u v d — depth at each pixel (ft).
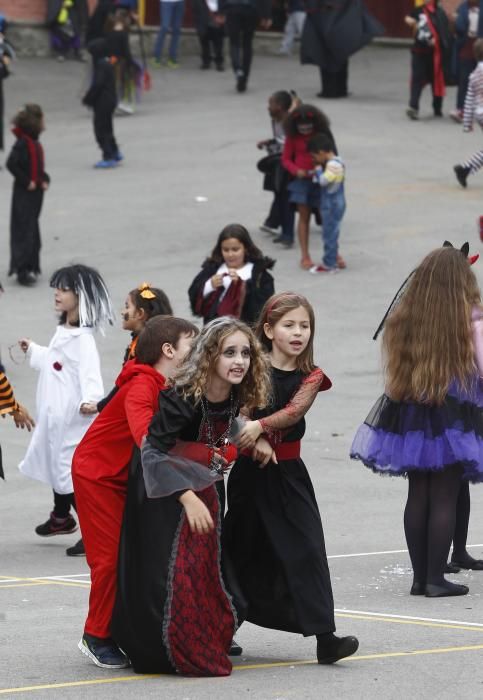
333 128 201.98
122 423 49.55
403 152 188.85
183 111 219.41
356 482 92.48
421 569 63.72
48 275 148.05
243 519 50.11
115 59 192.13
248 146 195.42
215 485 48.01
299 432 50.44
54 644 53.21
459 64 205.46
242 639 55.01
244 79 232.32
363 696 44.34
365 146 191.72
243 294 92.32
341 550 74.23
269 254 150.51
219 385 47.19
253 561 50.31
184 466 46.50
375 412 64.49
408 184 173.27
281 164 150.30
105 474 49.44
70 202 172.24
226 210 165.78
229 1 228.43
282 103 150.10
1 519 86.43
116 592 47.73
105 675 47.78
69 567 73.51
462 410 62.49
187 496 46.11
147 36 267.18
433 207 162.61
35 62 260.83
